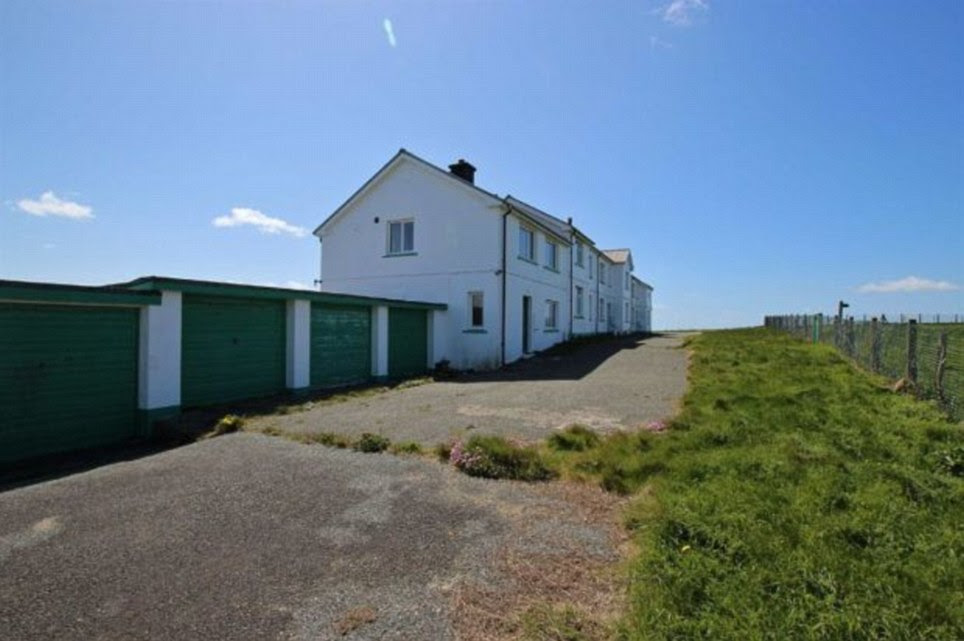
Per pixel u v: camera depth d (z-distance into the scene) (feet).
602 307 115.85
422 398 35.37
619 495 15.58
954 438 18.48
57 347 24.27
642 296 172.04
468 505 14.98
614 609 9.59
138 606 10.18
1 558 12.28
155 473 18.84
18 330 22.91
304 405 33.01
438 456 19.99
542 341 71.46
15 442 22.70
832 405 24.49
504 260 57.77
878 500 13.05
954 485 14.17
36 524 14.34
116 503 15.81
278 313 37.45
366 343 46.34
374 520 14.02
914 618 8.50
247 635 9.19
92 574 11.44
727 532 11.50
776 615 8.66
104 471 19.52
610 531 13.05
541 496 15.62
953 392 23.54
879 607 8.75
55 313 24.22
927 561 10.24
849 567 9.98
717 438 19.94
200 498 16.02
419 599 10.12
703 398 28.68
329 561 11.78
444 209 60.18
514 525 13.50
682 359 54.54
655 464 17.37
